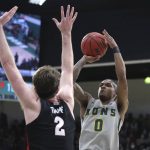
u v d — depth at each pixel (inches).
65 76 122.9
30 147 110.2
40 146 109.6
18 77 112.2
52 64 518.9
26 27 480.4
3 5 496.4
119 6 496.7
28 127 111.3
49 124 111.7
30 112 111.7
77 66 176.1
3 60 112.5
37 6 507.2
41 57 514.9
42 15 522.6
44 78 115.0
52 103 115.7
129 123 690.8
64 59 125.1
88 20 512.4
